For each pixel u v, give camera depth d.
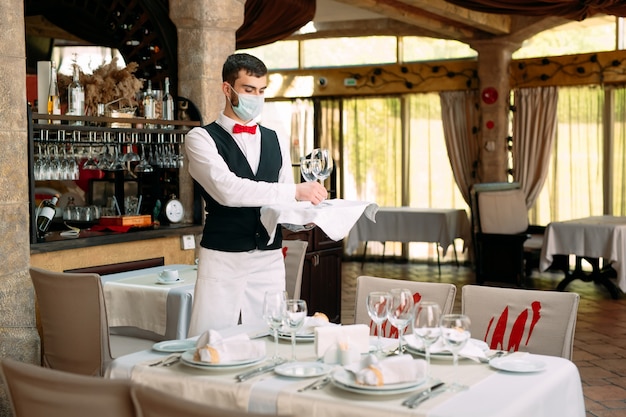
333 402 2.24
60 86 5.76
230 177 3.21
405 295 2.63
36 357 4.53
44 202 5.39
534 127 11.67
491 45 11.43
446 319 2.40
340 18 12.19
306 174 3.34
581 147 11.45
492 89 11.55
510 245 9.83
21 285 4.45
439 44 12.20
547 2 9.09
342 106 12.72
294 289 5.20
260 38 9.49
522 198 10.99
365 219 11.30
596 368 6.04
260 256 3.43
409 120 12.46
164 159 6.00
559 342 3.29
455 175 12.10
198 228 6.09
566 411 2.57
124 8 6.94
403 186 12.51
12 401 2.28
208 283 3.34
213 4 6.23
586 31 11.35
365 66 12.55
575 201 11.52
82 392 2.10
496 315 3.45
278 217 2.94
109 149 6.09
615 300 9.16
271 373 2.54
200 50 6.31
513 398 2.29
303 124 12.93
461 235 11.28
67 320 4.01
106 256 5.37
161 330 4.35
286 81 12.95
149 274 5.00
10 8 4.35
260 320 3.46
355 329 2.76
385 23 12.14
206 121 6.33
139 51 6.91
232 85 3.31
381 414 2.17
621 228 8.94
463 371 2.57
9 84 4.34
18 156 4.41
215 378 2.49
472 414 2.14
